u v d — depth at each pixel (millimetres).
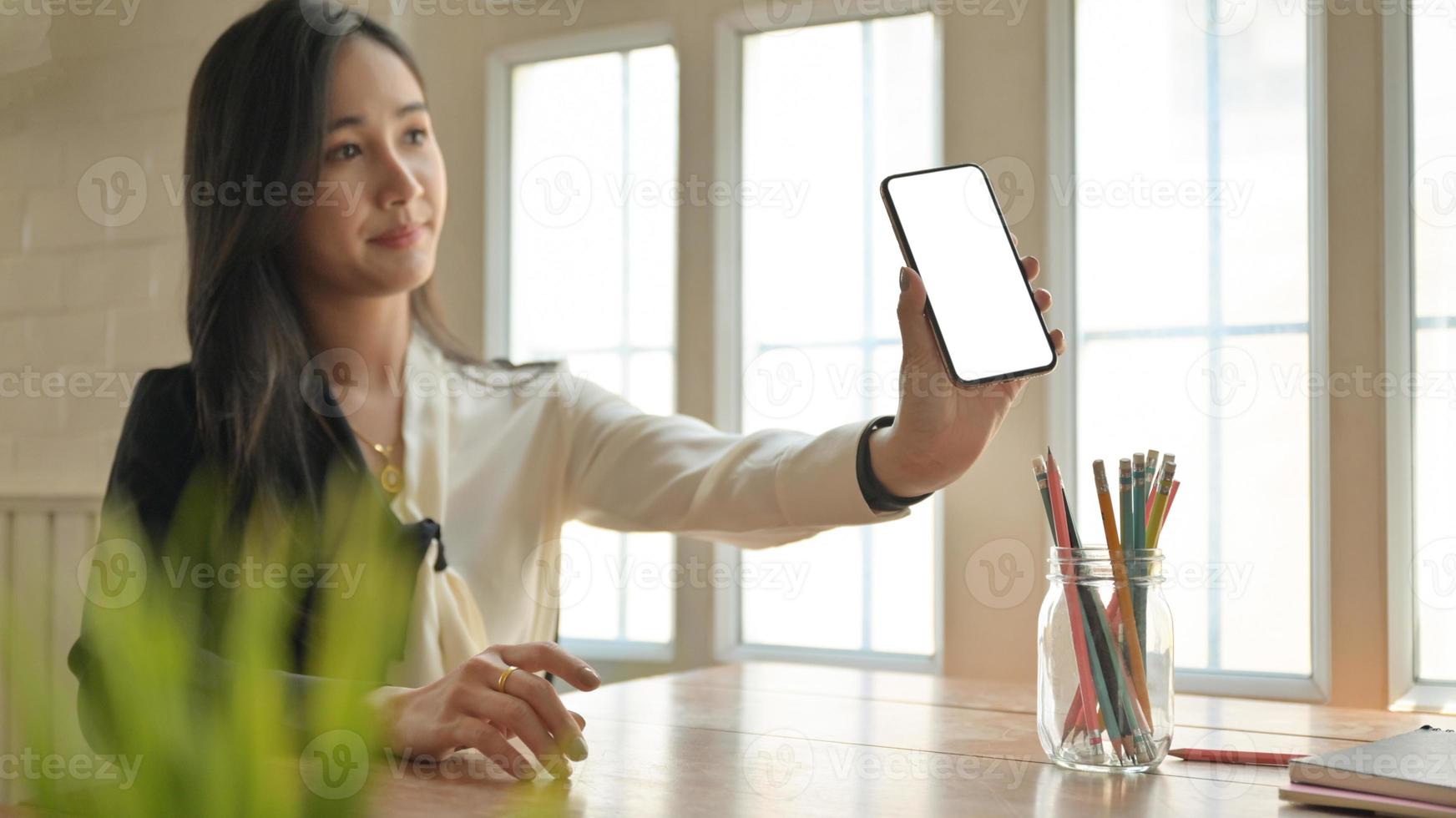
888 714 1137
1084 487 1825
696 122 2084
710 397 2055
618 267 2236
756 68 2113
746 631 2105
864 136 2027
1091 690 827
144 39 2178
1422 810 674
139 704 329
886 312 2006
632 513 1304
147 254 2170
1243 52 1757
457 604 1213
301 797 344
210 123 1215
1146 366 1803
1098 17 1844
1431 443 1613
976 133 1861
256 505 1103
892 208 886
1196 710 1186
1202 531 1770
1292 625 1713
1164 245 1798
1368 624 1591
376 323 1264
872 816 711
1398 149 1608
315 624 985
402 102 1224
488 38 2289
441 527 1253
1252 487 1740
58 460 2230
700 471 1248
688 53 2096
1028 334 890
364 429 1250
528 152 2316
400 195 1197
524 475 1342
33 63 2221
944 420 905
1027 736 1007
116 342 2191
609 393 1427
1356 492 1602
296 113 1166
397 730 854
